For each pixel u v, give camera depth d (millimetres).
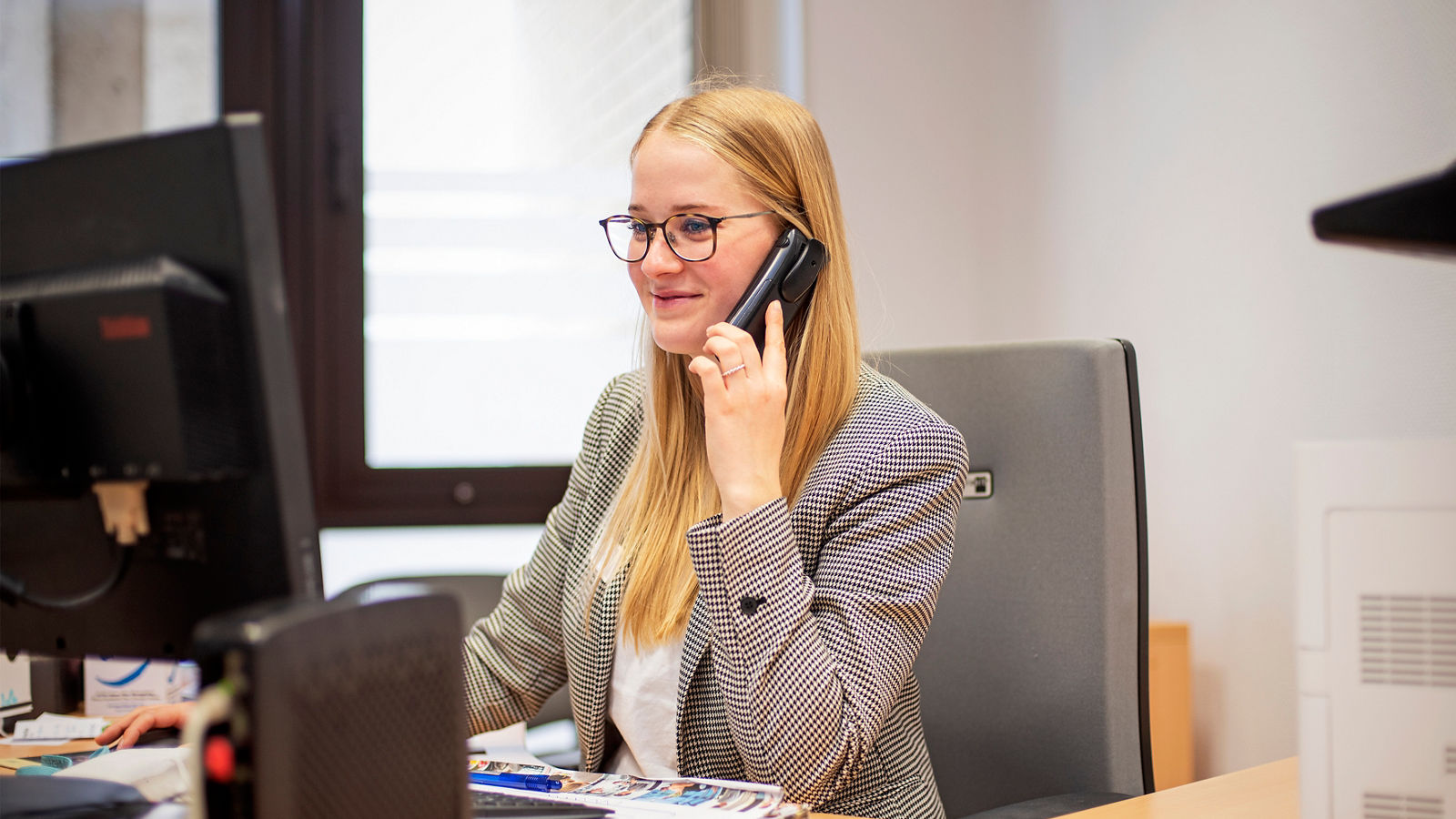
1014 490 1313
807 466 1165
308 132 2701
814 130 1211
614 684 1167
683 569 1149
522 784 918
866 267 2643
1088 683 1242
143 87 2660
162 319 660
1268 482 1925
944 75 2727
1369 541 642
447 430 2762
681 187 1145
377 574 2725
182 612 726
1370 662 641
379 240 2738
